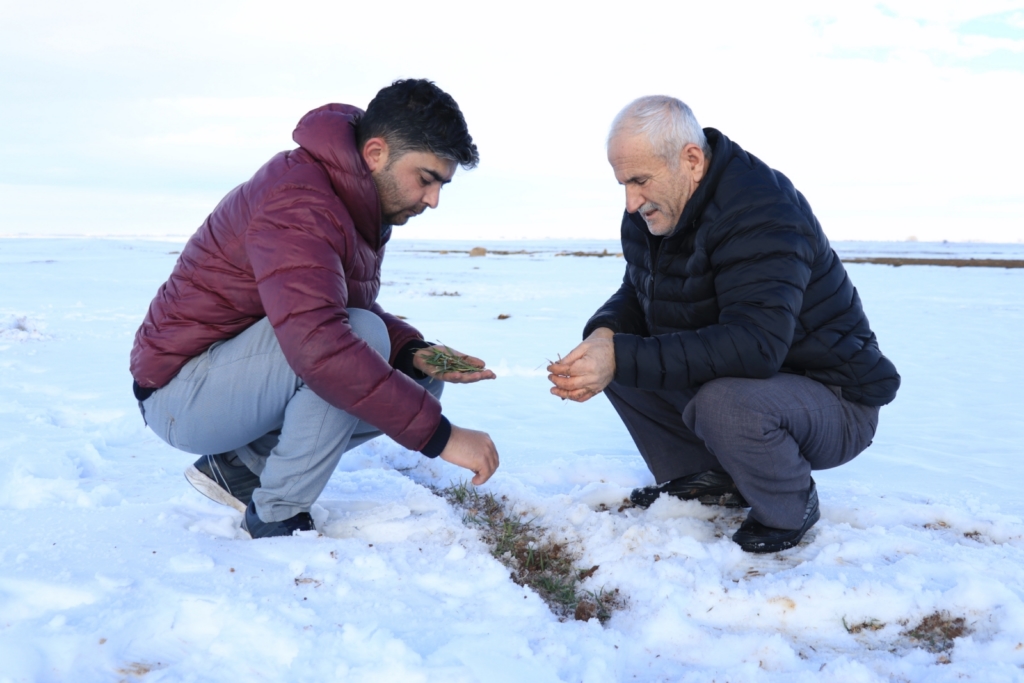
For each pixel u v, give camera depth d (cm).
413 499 266
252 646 169
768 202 225
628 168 229
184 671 161
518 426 434
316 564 209
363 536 238
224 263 215
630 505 279
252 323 225
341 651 167
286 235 203
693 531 248
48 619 174
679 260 243
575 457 348
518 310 1194
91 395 472
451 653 168
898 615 198
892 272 2634
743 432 221
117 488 290
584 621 197
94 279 1595
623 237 276
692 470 271
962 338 905
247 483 247
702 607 201
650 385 223
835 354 233
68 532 222
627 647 186
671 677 176
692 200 230
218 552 211
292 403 220
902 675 176
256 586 193
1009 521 262
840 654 186
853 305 239
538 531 247
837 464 249
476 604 199
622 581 216
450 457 215
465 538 240
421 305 1273
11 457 307
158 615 176
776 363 219
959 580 204
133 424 394
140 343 226
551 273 2547
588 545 235
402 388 206
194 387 222
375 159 215
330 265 204
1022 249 10744
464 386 561
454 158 216
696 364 218
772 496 231
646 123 224
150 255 2869
